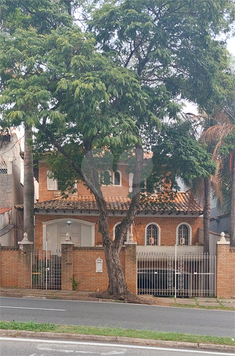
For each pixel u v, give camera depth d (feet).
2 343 26.35
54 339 27.68
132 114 46.06
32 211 68.54
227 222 87.97
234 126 59.36
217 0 47.03
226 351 26.91
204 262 62.18
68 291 60.34
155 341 27.66
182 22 49.88
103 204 54.75
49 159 64.90
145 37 49.06
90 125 41.75
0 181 84.99
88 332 28.73
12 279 63.26
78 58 42.29
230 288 60.34
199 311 48.16
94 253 62.64
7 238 77.82
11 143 85.25
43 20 49.37
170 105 48.32
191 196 70.08
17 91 40.73
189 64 51.83
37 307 43.88
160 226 79.77
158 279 67.97
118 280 54.54
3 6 45.65
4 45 43.88
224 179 67.97
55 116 40.50
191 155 53.78
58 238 79.05
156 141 55.57
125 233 55.62
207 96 53.62
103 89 40.68
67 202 77.05
